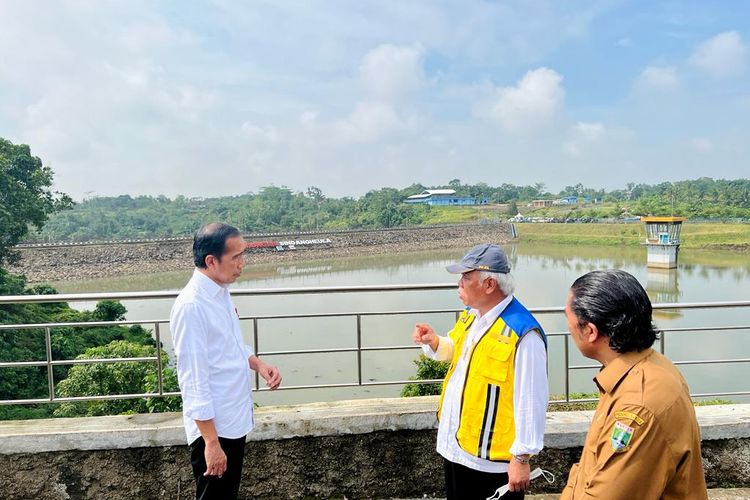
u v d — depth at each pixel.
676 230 55.88
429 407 3.15
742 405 3.33
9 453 2.84
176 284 48.84
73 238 91.38
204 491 2.21
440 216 117.00
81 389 11.98
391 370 21.97
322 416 3.04
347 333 28.39
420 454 3.11
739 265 57.53
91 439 2.87
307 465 3.05
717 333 28.23
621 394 1.45
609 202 132.50
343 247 78.00
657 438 1.36
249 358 2.60
